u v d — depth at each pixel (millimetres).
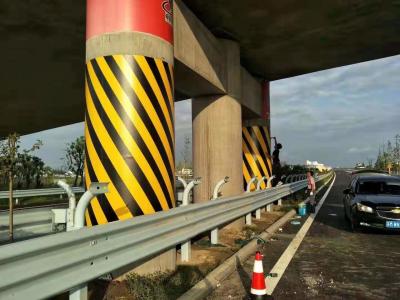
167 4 6406
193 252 7258
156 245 5172
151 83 5953
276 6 9688
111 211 5633
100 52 5891
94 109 5887
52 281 3326
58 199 26156
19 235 13289
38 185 31141
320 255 7703
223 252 7266
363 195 11148
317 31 11375
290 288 5598
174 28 7656
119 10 5883
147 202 5777
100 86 5859
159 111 6051
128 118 5746
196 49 8828
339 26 11086
